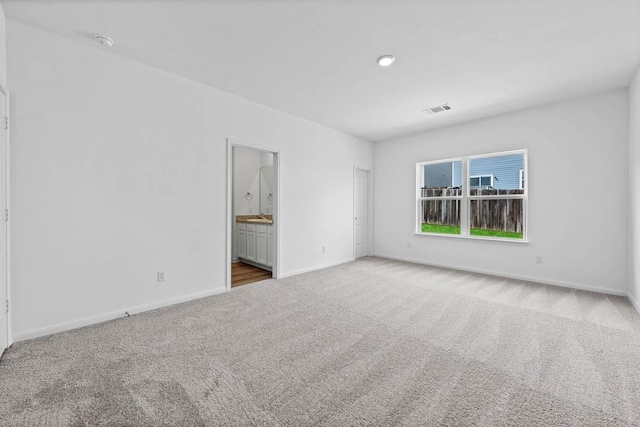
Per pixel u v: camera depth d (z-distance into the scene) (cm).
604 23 214
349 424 137
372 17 209
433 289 359
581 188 359
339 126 489
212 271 337
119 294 267
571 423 136
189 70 293
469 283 387
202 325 249
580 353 204
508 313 279
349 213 542
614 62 272
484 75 300
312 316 271
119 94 264
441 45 245
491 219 451
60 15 206
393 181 568
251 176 603
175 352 203
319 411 145
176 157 304
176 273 307
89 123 247
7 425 135
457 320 262
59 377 172
